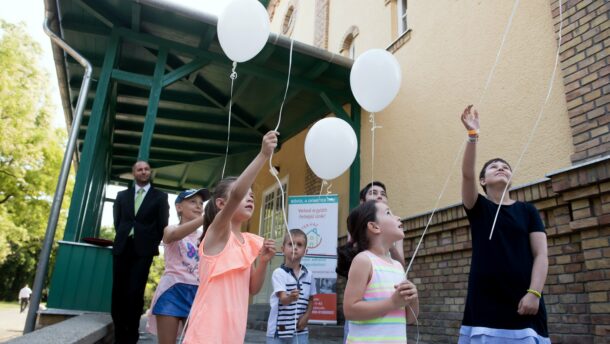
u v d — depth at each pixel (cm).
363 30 801
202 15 552
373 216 200
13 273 3102
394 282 185
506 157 435
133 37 593
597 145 334
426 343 475
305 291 327
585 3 366
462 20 537
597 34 351
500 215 233
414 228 527
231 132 940
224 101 807
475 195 238
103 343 361
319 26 997
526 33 436
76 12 575
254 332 606
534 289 205
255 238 217
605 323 293
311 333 580
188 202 291
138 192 390
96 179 776
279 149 1007
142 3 534
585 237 317
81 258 463
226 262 184
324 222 661
